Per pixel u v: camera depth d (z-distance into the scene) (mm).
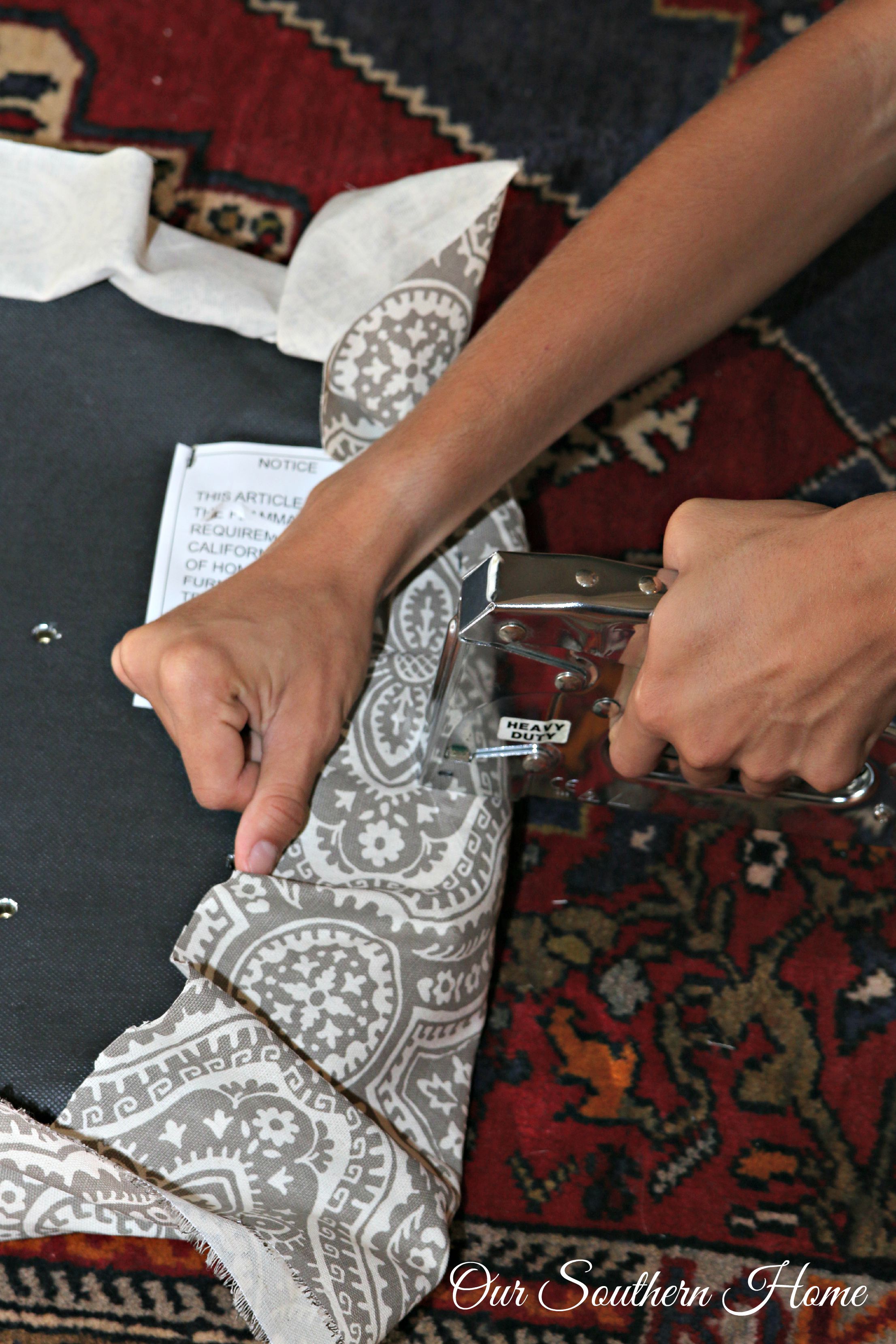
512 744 674
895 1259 733
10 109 1117
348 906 640
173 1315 685
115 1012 611
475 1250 714
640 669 588
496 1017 782
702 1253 724
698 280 678
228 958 617
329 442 751
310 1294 542
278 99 1146
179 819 661
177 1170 568
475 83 1171
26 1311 681
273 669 601
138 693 617
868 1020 798
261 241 1082
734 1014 794
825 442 1016
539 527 954
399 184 832
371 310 774
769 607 509
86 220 808
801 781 692
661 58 1201
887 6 676
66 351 778
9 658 691
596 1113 758
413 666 722
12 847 645
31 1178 552
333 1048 616
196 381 782
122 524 737
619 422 998
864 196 725
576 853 834
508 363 654
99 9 1163
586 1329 699
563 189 1131
